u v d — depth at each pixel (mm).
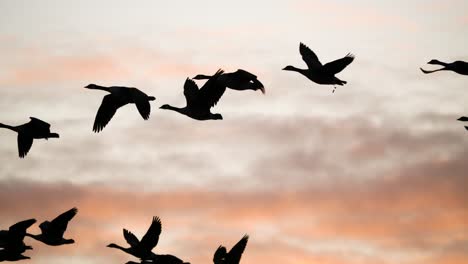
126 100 30250
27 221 29000
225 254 28000
